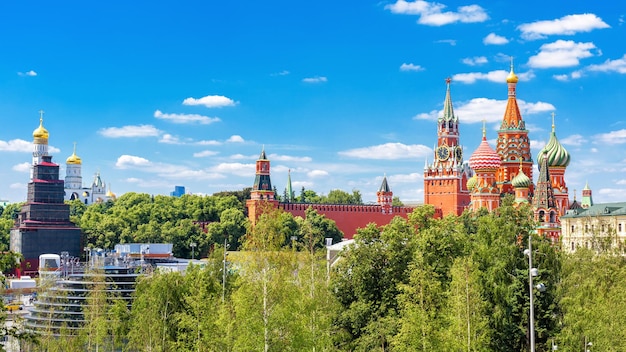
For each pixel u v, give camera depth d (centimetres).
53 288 15825
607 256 14175
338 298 12600
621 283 12194
